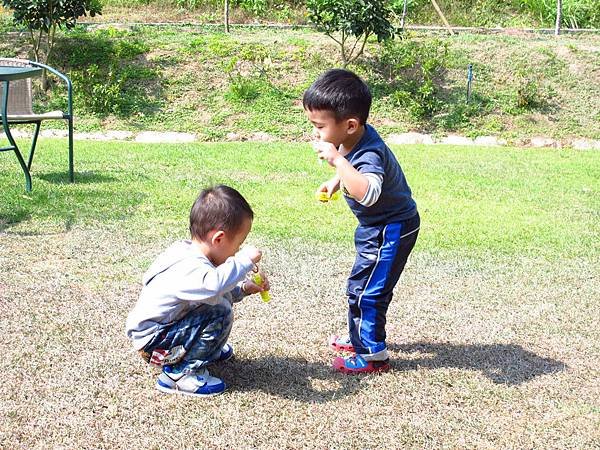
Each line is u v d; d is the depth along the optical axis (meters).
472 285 4.16
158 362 2.77
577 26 13.54
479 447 2.50
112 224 5.04
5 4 10.54
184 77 10.98
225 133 9.91
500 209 5.93
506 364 3.15
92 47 11.48
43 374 2.91
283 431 2.55
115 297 3.77
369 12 10.62
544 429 2.62
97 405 2.69
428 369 3.08
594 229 5.40
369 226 3.02
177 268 2.74
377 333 3.03
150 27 12.51
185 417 2.62
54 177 6.43
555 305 3.88
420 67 11.22
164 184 6.32
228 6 12.88
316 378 2.97
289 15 13.77
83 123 10.01
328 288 4.02
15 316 3.47
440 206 5.97
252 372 3.01
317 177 6.91
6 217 5.10
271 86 10.86
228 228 2.79
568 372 3.09
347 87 2.83
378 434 2.55
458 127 10.24
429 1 14.01
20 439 2.46
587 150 9.45
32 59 11.14
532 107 10.56
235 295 2.99
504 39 12.03
